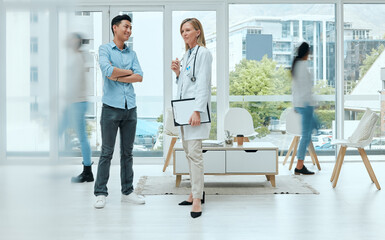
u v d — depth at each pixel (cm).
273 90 590
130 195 343
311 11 591
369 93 589
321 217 294
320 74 590
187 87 308
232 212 310
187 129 304
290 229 264
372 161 586
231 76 591
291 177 468
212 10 588
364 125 403
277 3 590
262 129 590
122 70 321
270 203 341
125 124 341
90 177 434
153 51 589
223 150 402
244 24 590
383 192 386
